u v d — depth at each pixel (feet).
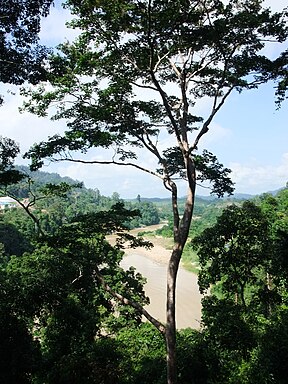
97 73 36.55
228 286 58.18
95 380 45.27
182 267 213.25
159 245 312.91
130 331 71.36
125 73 36.81
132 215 41.91
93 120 37.32
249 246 54.44
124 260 243.60
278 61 34.88
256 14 32.17
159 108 41.52
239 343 44.91
